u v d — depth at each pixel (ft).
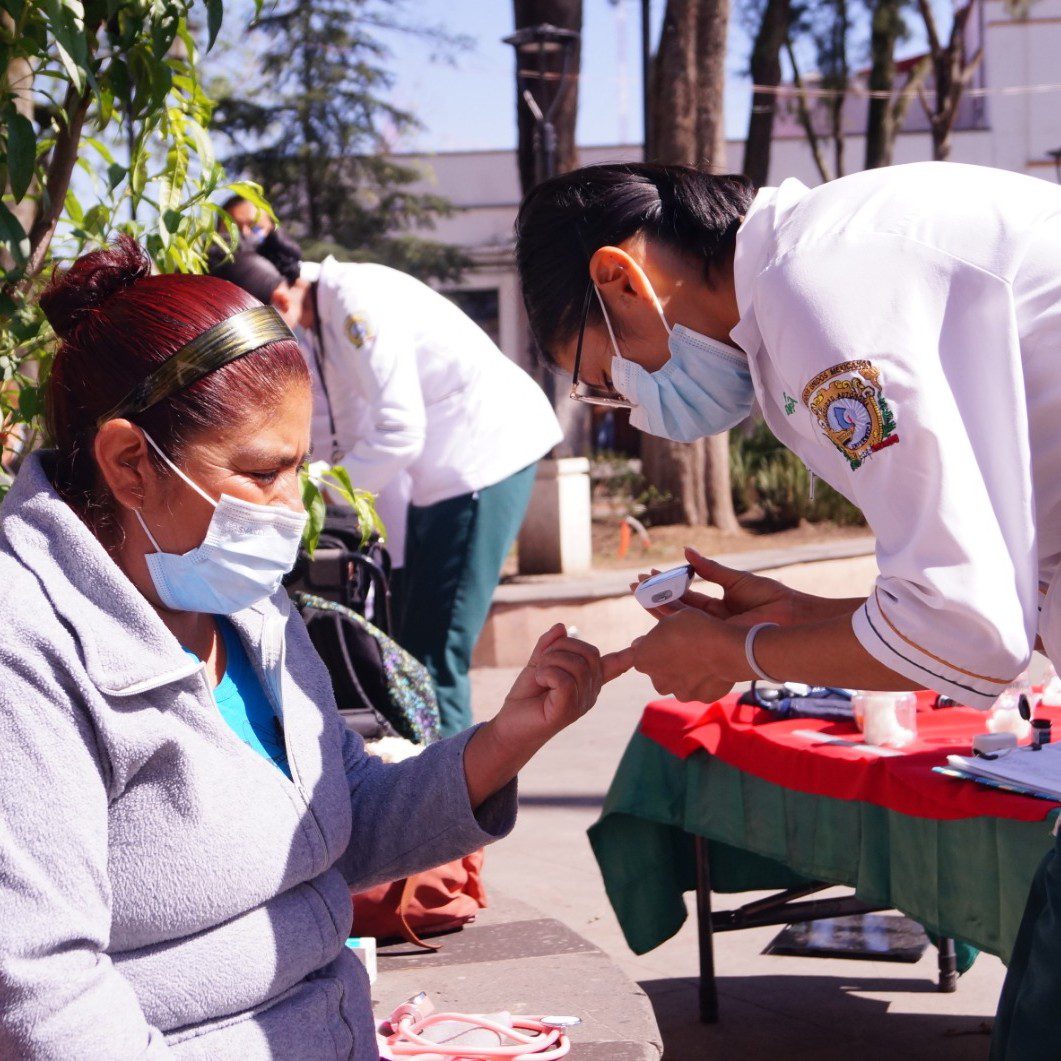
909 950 12.58
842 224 5.37
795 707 10.96
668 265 6.22
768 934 13.64
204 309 4.95
